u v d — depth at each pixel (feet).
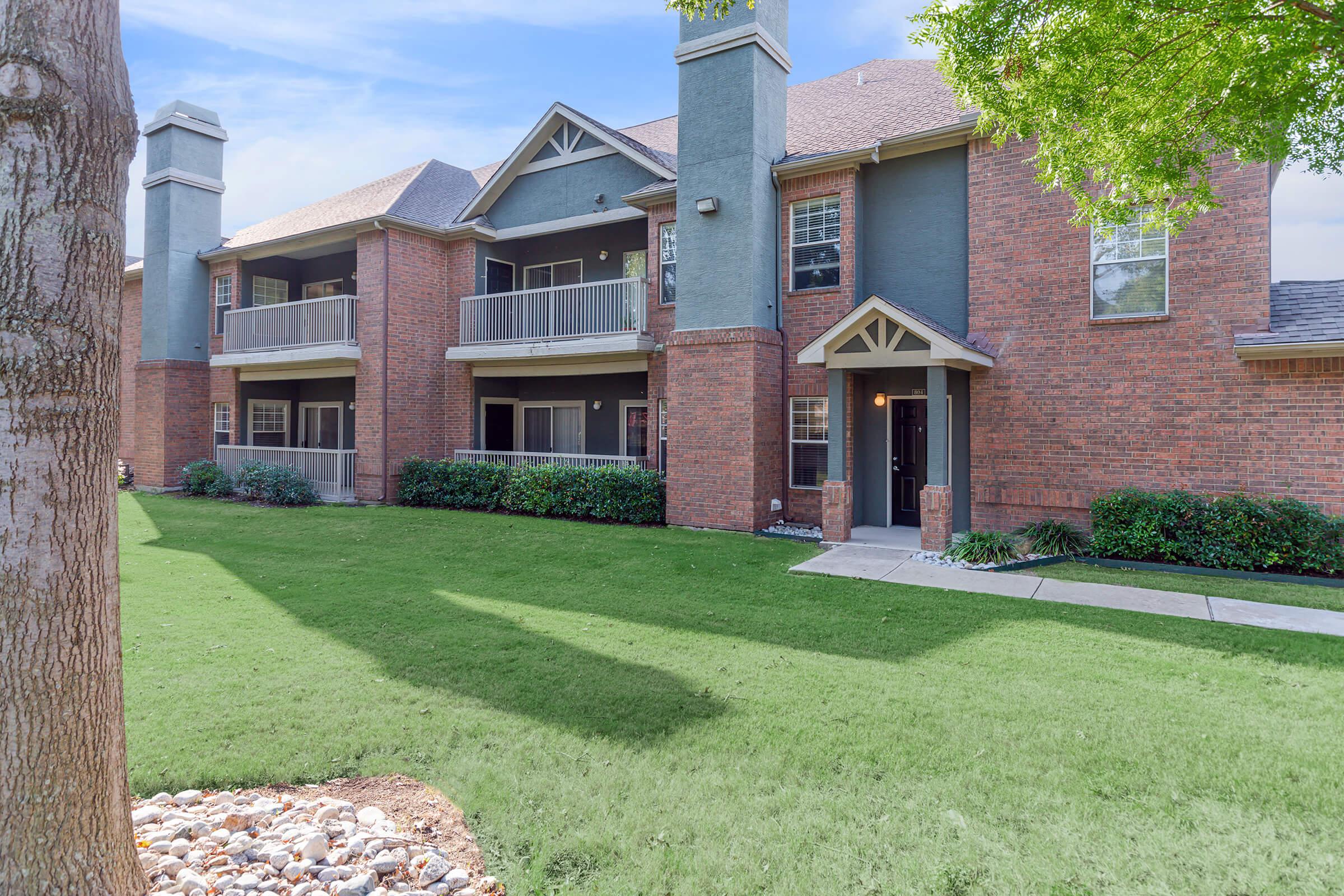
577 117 49.24
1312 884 9.48
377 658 18.34
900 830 10.73
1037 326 34.22
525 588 26.18
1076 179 25.95
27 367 7.43
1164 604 23.68
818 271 41.06
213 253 62.90
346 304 52.16
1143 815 11.11
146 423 64.95
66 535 7.72
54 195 7.63
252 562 31.09
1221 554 28.50
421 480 51.01
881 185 39.81
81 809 7.84
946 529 32.60
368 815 11.12
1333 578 26.91
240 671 17.35
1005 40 24.17
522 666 17.80
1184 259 30.96
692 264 41.34
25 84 7.47
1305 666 17.71
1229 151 28.78
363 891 9.06
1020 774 12.34
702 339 40.52
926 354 32.53
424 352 53.83
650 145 54.29
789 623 21.57
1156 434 31.55
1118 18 22.20
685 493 41.09
